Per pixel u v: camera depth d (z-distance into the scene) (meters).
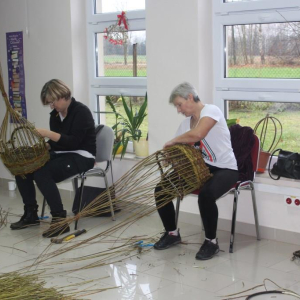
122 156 4.60
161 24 4.22
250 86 3.98
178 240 3.76
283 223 3.77
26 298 2.72
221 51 4.11
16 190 5.57
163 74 4.27
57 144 4.20
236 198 3.59
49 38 5.12
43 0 5.10
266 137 3.98
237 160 3.73
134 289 3.03
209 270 3.29
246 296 2.91
